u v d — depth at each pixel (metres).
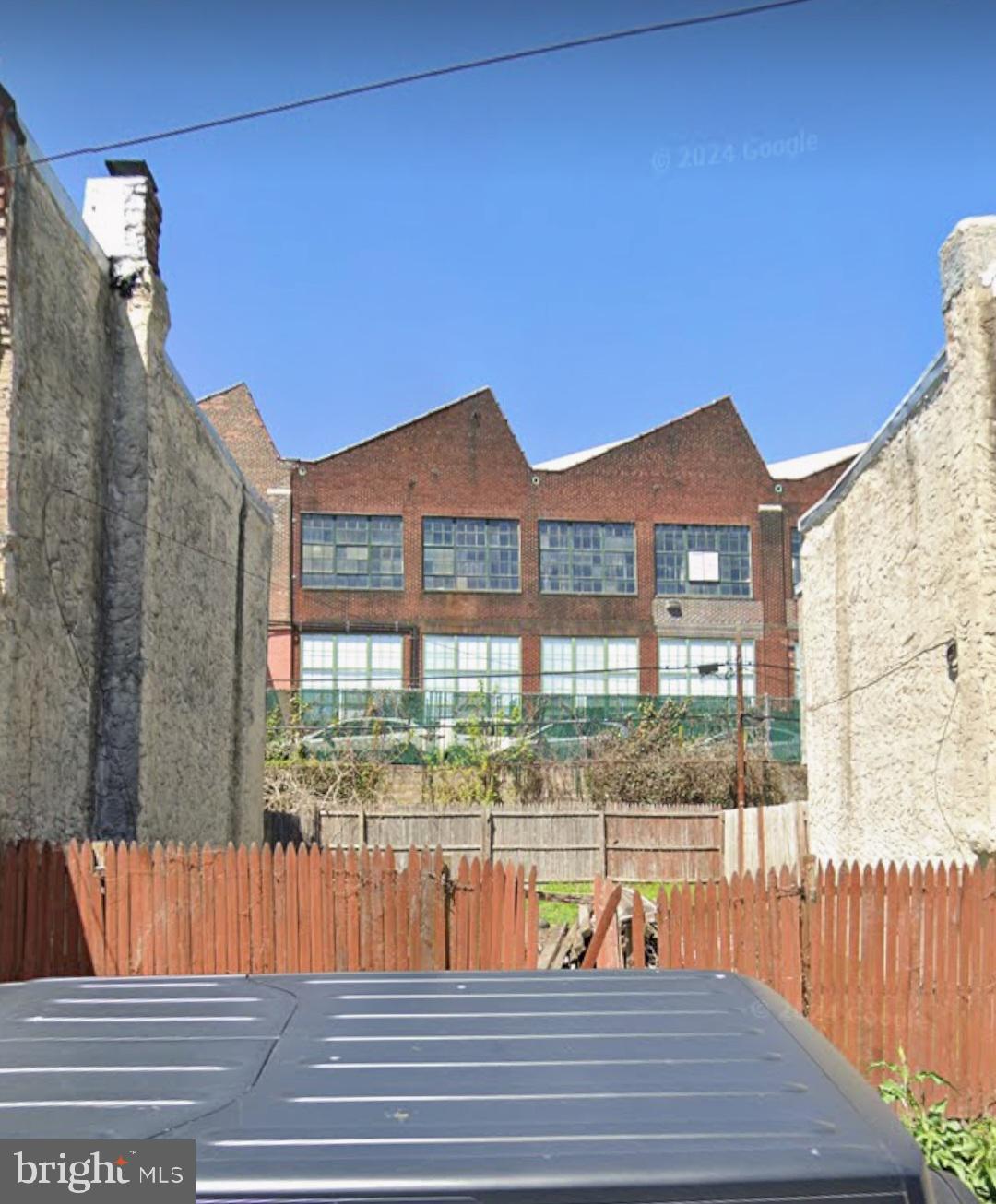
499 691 41.34
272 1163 1.99
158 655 11.90
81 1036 2.69
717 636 44.25
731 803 30.59
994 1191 5.02
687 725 34.09
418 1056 2.54
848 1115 2.21
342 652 42.28
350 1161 2.00
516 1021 2.80
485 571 43.56
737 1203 1.96
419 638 42.66
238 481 16.58
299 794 28.64
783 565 45.00
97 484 11.05
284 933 8.40
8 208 8.76
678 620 44.16
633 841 25.31
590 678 43.53
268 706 35.22
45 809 9.58
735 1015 2.85
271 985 3.16
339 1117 2.18
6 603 8.73
